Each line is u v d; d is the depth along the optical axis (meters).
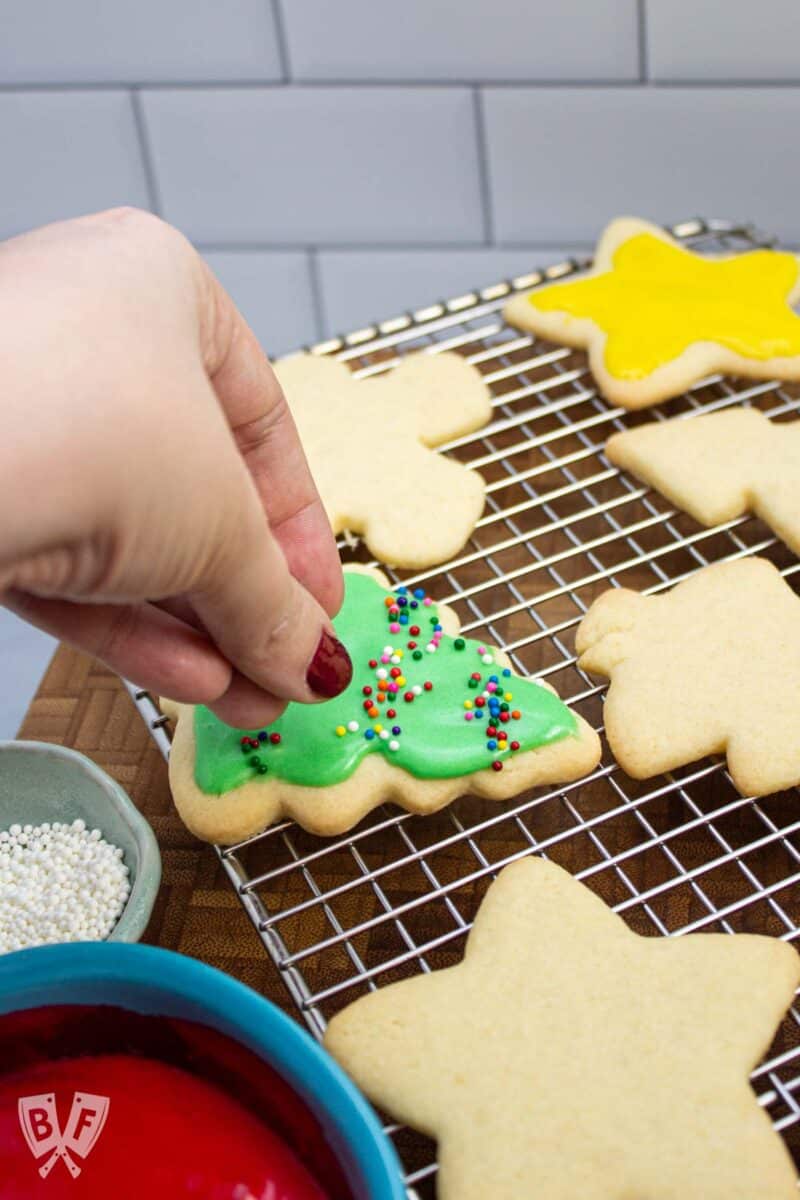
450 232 0.80
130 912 0.47
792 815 0.50
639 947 0.46
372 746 0.49
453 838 0.48
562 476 0.59
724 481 0.56
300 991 0.45
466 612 0.56
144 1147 0.42
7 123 0.78
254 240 0.81
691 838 0.50
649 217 0.78
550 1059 0.44
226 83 0.76
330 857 0.50
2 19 0.75
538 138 0.76
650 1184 0.41
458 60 0.74
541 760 0.49
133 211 0.43
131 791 0.52
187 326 0.40
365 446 0.58
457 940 0.48
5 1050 0.44
